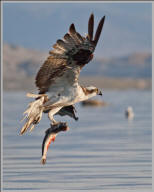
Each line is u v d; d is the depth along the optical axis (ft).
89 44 37.73
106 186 46.91
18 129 86.84
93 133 80.84
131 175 50.85
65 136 78.13
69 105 42.32
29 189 46.03
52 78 39.01
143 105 141.69
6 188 46.42
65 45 37.78
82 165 55.72
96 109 131.13
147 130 83.46
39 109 39.50
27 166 55.36
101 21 37.58
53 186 46.98
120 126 89.97
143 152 62.80
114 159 58.70
